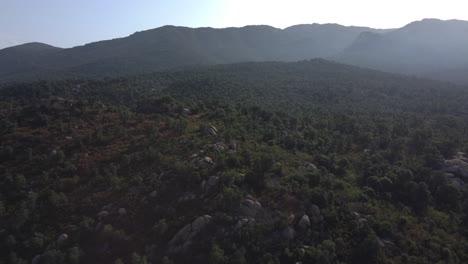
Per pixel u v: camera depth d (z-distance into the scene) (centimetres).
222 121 6050
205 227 2794
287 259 2588
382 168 4628
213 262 2411
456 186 4284
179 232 2764
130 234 2805
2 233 2777
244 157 4081
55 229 2858
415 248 2916
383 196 3891
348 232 2981
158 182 3422
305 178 3747
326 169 4472
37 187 3419
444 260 2827
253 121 6669
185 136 4791
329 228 3045
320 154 5122
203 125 5284
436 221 3488
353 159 5278
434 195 4081
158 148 4272
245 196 3169
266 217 2997
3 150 4012
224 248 2619
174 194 3247
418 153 5634
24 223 2897
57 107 5444
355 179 4359
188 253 2611
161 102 6606
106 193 3300
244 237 2688
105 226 2741
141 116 5591
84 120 5222
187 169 3462
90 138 4403
